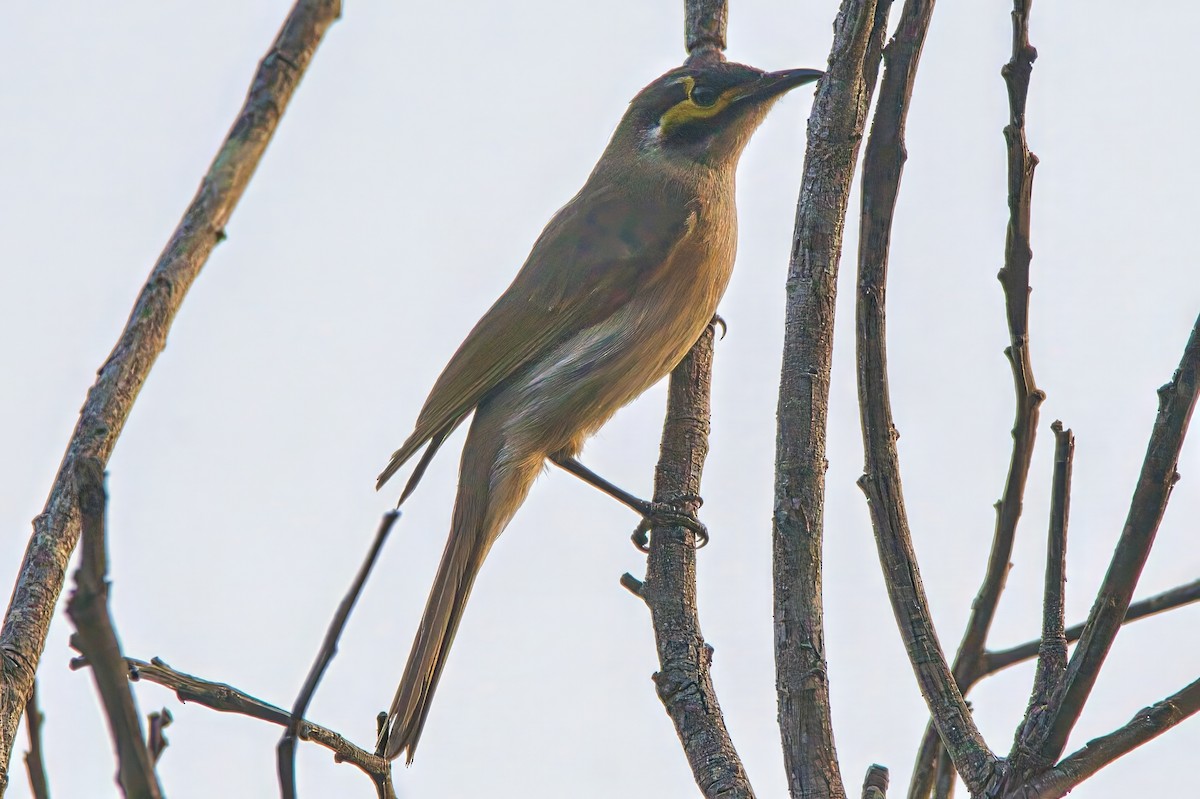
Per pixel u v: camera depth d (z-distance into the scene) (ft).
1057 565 22.18
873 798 22.81
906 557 23.16
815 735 22.71
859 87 25.55
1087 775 20.81
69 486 18.38
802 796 22.34
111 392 18.13
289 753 14.38
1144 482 19.99
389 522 14.05
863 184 23.81
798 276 25.26
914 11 23.88
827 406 24.57
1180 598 25.73
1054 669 21.61
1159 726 20.58
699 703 27.89
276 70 18.42
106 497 12.32
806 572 23.61
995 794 21.15
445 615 40.96
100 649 12.51
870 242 23.73
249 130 18.33
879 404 23.56
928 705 22.48
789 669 23.13
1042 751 20.85
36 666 18.02
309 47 18.61
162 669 20.31
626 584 32.12
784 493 24.07
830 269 25.25
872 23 25.46
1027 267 25.26
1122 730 20.80
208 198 18.42
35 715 16.21
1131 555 20.15
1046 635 21.90
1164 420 19.84
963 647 27.02
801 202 25.63
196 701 20.51
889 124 23.72
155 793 12.77
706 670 29.25
